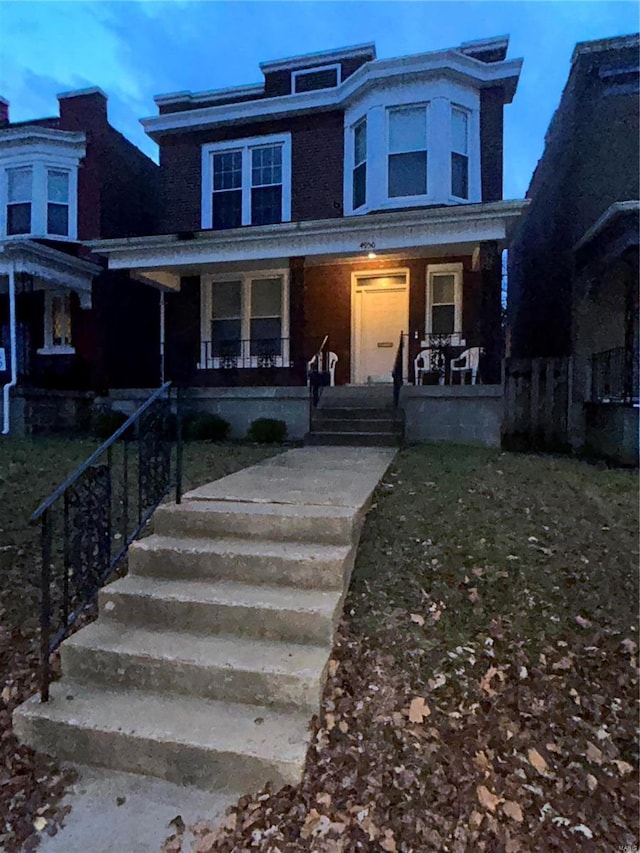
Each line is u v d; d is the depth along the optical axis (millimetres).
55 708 2600
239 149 11969
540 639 3053
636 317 8070
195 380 12062
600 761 2391
